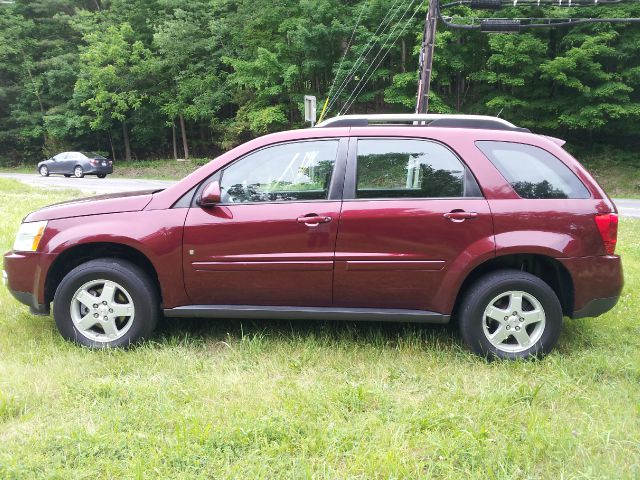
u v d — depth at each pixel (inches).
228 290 149.8
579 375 136.1
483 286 143.3
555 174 147.3
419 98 533.3
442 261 143.5
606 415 115.0
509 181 145.6
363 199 145.9
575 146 1043.9
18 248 155.9
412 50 1013.8
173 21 1255.5
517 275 143.3
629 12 880.9
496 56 922.7
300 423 108.3
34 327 167.9
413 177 147.4
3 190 658.8
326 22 1048.8
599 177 967.6
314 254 145.1
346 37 1039.0
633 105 911.7
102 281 149.7
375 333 164.6
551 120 991.6
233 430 105.0
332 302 149.9
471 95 1074.7
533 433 103.3
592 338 162.9
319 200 146.7
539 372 137.1
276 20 1133.1
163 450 98.1
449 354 148.7
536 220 142.6
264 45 1135.0
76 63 1418.6
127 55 1304.1
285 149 151.9
